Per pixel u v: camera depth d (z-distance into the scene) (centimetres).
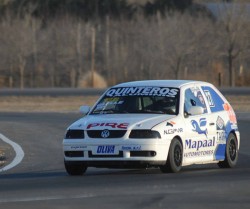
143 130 4531
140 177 4466
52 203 3481
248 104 12988
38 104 14312
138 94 4931
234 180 4250
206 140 4956
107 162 4559
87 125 4641
